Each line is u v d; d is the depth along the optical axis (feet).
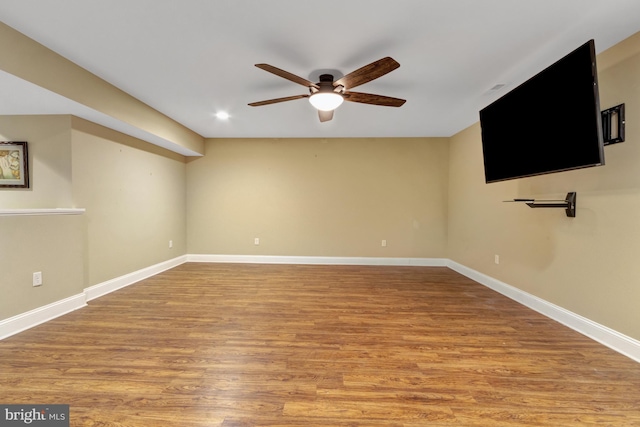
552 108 7.06
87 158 10.09
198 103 11.16
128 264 12.35
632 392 5.34
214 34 6.72
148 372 5.87
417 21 6.22
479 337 7.52
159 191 14.44
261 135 16.21
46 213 8.45
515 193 10.63
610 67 7.04
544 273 9.18
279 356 6.55
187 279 13.23
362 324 8.32
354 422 4.60
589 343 7.20
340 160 16.70
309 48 7.27
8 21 6.29
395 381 5.65
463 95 10.28
